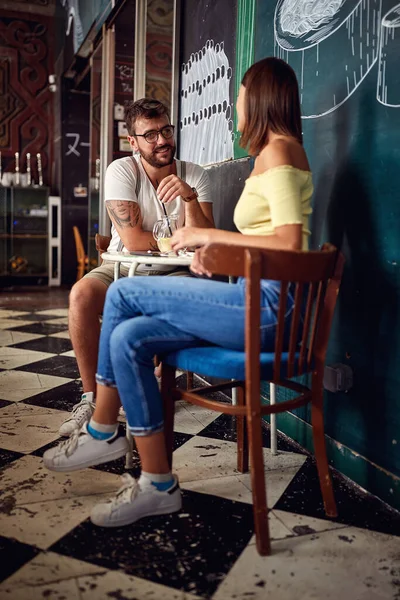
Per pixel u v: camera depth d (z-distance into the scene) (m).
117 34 5.30
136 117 2.45
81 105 7.97
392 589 1.34
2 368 3.42
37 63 8.04
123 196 2.46
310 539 1.56
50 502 1.74
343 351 2.00
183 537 1.56
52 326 4.84
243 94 1.71
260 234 1.64
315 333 1.65
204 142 3.27
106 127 5.40
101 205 5.52
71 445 1.74
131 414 1.58
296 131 1.67
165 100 4.89
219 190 3.04
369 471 1.86
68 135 7.99
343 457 2.01
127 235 2.45
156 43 4.82
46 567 1.40
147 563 1.43
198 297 1.54
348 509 1.75
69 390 2.99
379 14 1.76
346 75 1.94
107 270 2.46
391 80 1.72
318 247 2.13
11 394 2.90
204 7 3.21
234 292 1.54
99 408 1.73
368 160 1.84
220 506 1.75
